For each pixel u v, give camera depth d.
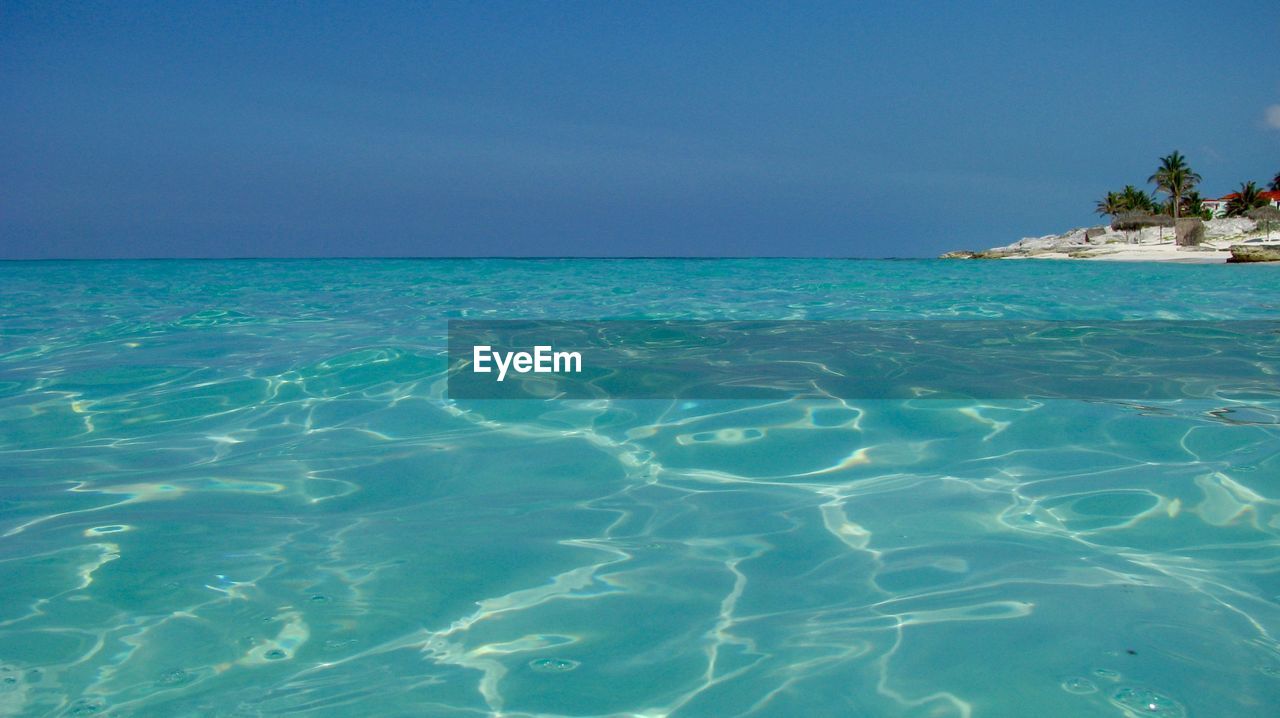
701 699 1.36
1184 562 1.85
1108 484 2.38
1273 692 1.34
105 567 1.87
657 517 2.19
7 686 1.39
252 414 3.37
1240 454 2.63
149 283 13.25
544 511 2.25
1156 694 1.34
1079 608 1.63
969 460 2.66
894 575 1.81
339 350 4.86
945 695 1.35
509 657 1.49
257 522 2.16
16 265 24.39
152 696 1.37
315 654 1.50
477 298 9.81
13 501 2.33
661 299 9.57
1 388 3.82
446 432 3.08
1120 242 44.72
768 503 2.30
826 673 1.42
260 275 16.52
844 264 25.80
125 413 3.39
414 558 1.93
